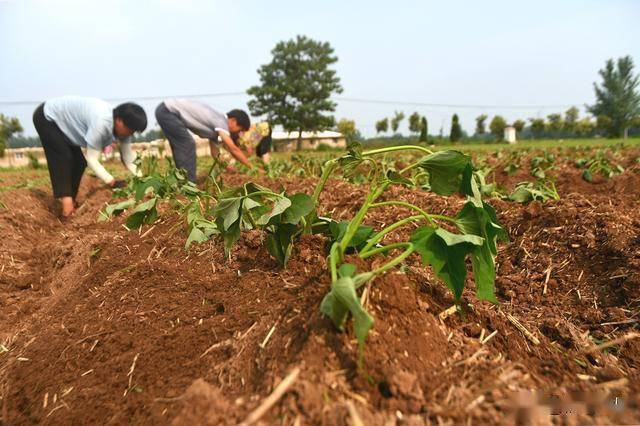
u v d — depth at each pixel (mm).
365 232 1438
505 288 1985
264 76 53094
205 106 5223
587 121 57062
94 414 1217
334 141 57562
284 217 1490
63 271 2631
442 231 1155
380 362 1021
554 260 2094
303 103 52375
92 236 2848
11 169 16203
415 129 57375
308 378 958
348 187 3719
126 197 3936
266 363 1100
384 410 922
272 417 891
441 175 1370
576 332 1571
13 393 1448
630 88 57812
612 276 1842
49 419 1256
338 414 878
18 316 2270
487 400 967
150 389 1241
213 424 904
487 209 1355
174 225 2580
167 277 1861
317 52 52375
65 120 4406
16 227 3797
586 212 2262
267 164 6109
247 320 1370
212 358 1275
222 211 1484
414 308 1248
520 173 5281
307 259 1562
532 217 2459
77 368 1456
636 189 3711
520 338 1426
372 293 1202
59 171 4484
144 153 5102
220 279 1728
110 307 1765
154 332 1498
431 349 1134
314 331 1075
